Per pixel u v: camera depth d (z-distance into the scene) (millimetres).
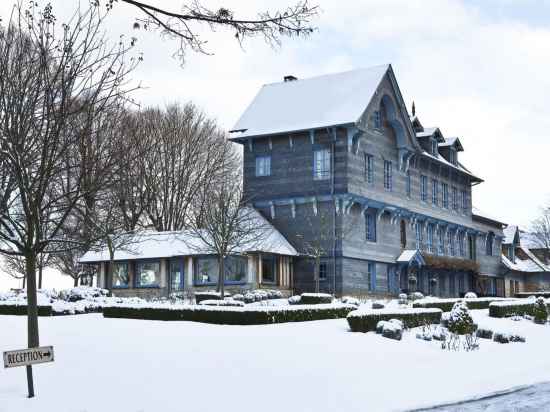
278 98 48406
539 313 31828
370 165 45906
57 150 13000
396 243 48969
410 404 12930
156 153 49438
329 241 43000
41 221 12789
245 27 10180
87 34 12227
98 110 12438
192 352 17234
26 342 18203
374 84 45844
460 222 59688
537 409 12695
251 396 13094
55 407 11523
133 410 11648
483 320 30641
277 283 42531
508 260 73688
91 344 17938
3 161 12211
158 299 38469
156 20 10070
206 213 41406
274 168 45344
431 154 54375
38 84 11695
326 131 43625
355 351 19172
